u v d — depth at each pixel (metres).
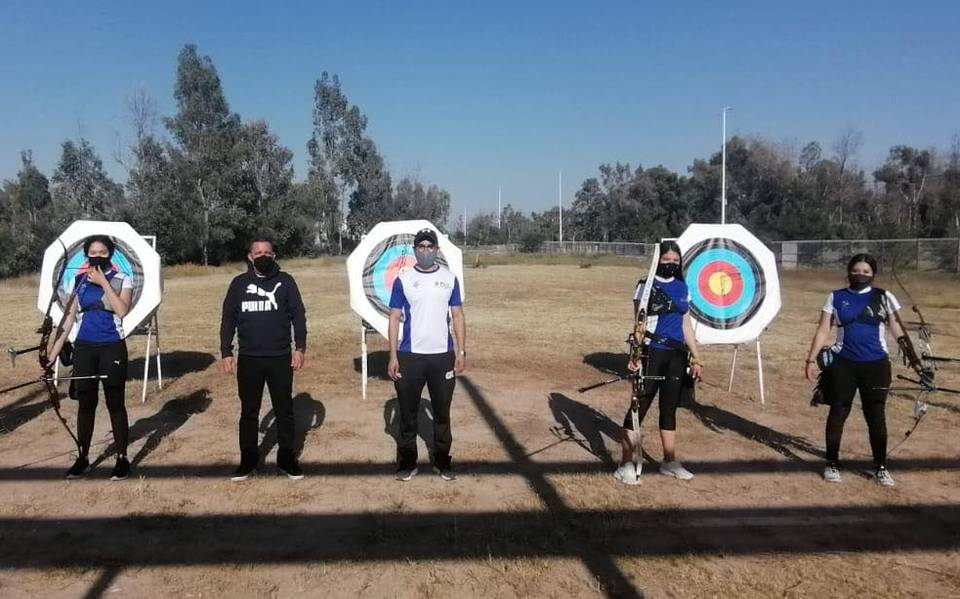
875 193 57.53
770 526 4.47
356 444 6.18
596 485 5.15
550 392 8.31
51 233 47.09
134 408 7.40
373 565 3.91
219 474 5.36
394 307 5.07
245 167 59.50
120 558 3.98
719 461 5.75
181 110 54.38
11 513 4.59
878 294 5.21
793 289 25.84
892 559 4.03
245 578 3.76
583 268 43.78
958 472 5.52
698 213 67.94
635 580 3.76
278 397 5.16
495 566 3.89
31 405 7.48
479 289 25.62
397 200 80.50
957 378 9.24
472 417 7.14
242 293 5.05
